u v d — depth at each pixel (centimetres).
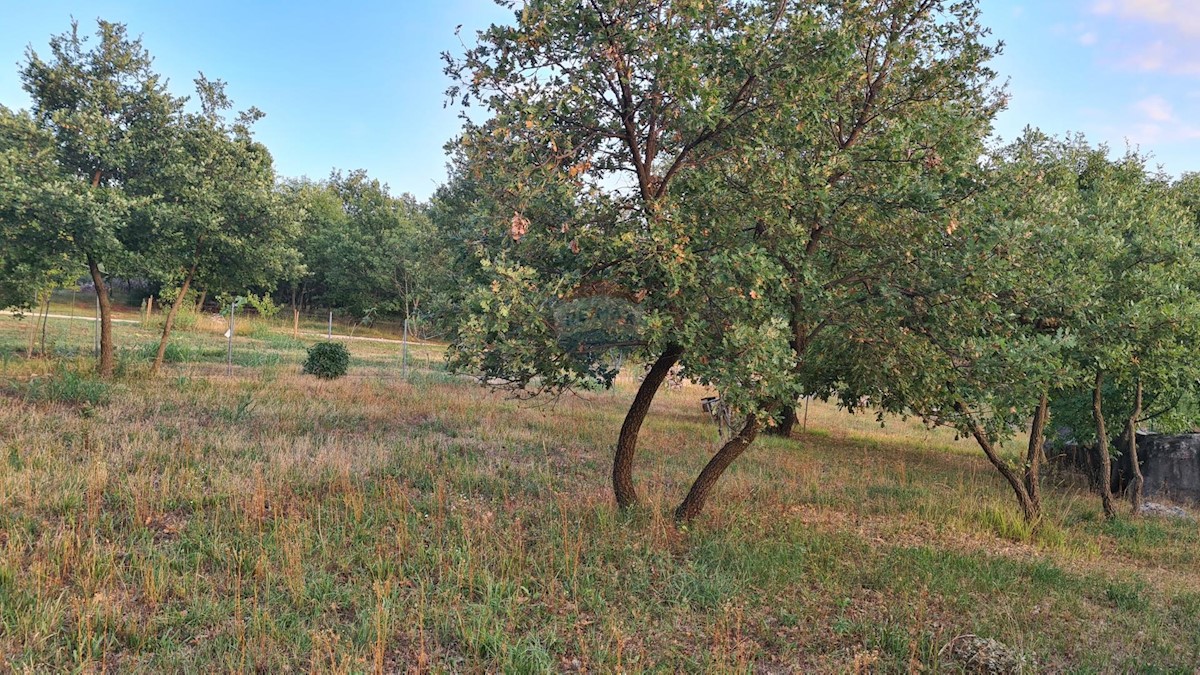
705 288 597
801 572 613
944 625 527
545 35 586
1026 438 2000
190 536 590
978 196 642
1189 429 1316
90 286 4275
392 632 453
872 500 963
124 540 580
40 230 1237
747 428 731
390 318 4981
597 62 606
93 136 1319
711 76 619
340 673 385
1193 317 799
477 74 594
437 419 1284
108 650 414
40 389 1103
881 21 710
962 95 760
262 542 575
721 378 568
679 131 650
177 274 1544
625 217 636
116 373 1419
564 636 470
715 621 494
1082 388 1016
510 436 1185
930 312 650
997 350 652
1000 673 439
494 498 779
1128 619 570
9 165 1193
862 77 712
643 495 795
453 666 420
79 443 838
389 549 589
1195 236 934
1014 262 638
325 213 5556
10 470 693
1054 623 550
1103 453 1010
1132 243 883
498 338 562
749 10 631
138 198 1338
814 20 604
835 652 467
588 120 657
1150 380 960
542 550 602
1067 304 715
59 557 524
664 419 1653
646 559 605
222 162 1531
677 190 648
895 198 619
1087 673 450
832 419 2327
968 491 1077
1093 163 1155
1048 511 1005
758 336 546
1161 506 1110
